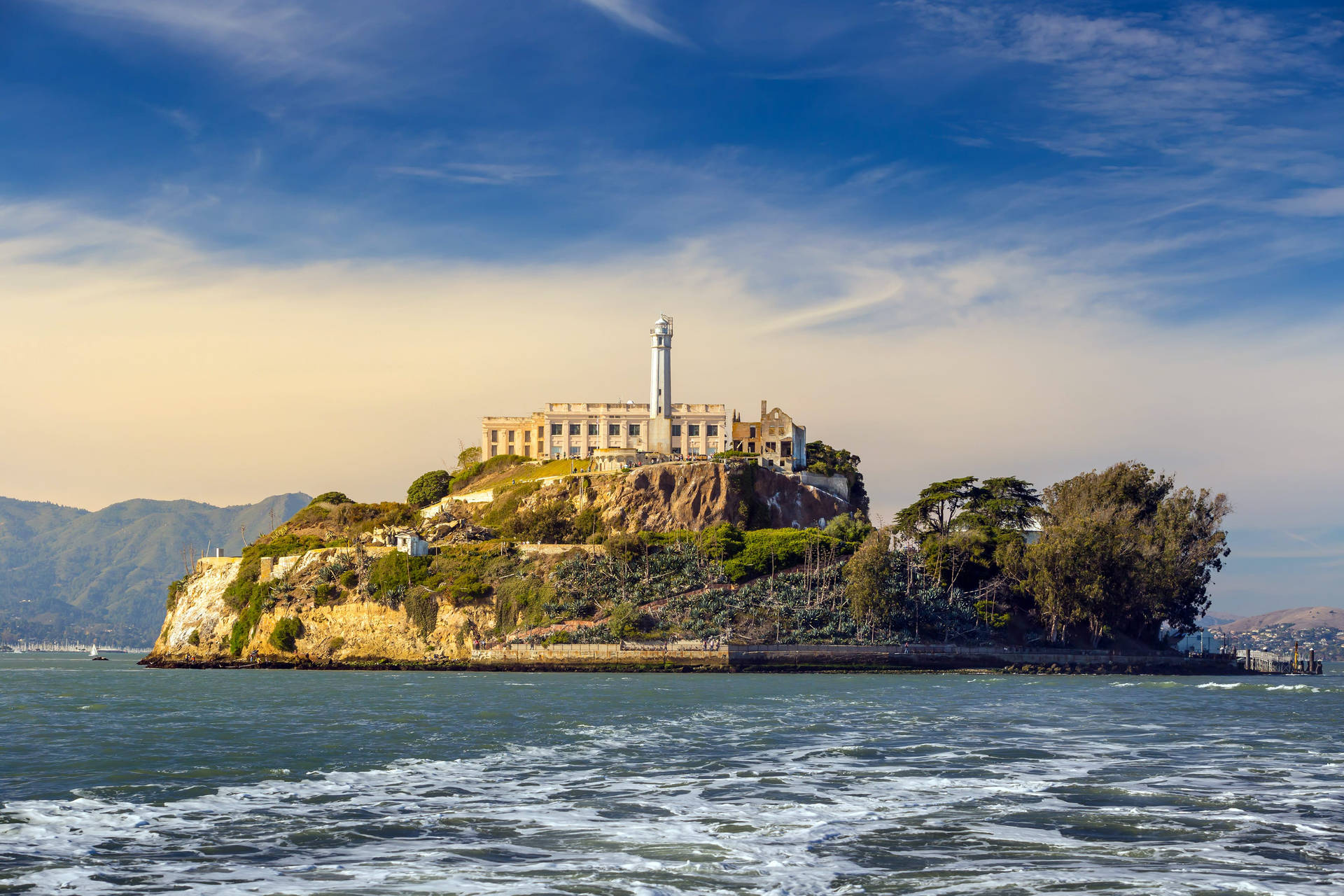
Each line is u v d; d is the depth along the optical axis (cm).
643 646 16562
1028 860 3962
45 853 3972
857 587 17238
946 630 17738
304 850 4053
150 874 3722
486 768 5906
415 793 5147
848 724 8175
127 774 5584
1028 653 17450
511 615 17838
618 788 5325
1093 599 17662
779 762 6169
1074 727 8100
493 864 3859
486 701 10300
